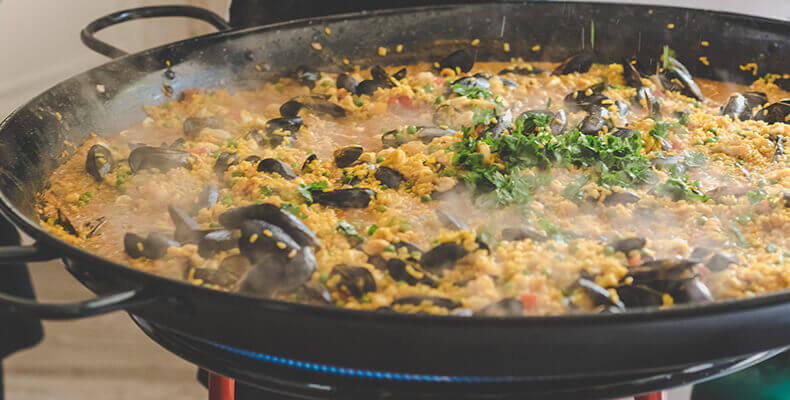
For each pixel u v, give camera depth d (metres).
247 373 1.16
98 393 1.81
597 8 1.60
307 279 1.17
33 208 1.29
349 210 1.29
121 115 1.44
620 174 1.31
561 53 1.62
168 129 1.45
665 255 1.22
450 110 1.45
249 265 1.19
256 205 1.24
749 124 1.45
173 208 1.25
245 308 1.08
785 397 1.56
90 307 1.07
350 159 1.37
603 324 1.05
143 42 2.53
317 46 1.57
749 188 1.31
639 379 1.13
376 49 1.59
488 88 1.53
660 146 1.38
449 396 1.12
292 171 1.35
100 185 1.34
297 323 1.08
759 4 2.19
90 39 1.43
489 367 1.08
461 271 1.19
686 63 1.59
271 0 1.80
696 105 1.51
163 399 1.81
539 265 1.18
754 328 1.08
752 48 1.55
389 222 1.26
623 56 1.61
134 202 1.31
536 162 1.32
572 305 1.15
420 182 1.32
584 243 1.22
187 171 1.36
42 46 2.20
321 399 1.15
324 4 1.78
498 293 1.16
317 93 1.52
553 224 1.26
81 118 1.40
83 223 1.29
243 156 1.38
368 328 1.07
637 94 1.51
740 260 1.21
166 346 1.20
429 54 1.62
